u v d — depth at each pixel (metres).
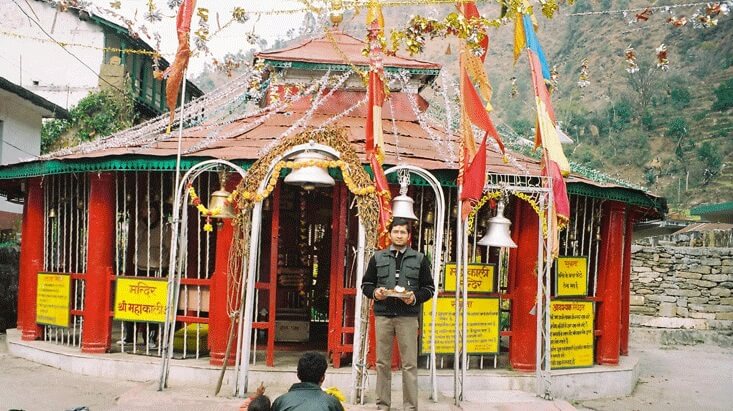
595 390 8.98
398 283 6.62
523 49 8.61
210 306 8.32
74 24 23.89
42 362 9.23
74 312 9.16
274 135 9.14
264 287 8.18
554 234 7.69
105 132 24.00
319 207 11.00
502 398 7.71
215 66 10.19
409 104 10.34
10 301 13.59
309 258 11.05
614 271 9.55
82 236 9.61
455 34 7.20
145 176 9.38
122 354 8.78
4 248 13.66
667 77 75.94
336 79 10.06
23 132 18.42
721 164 60.84
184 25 7.23
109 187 8.89
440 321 8.47
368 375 8.01
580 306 9.08
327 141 7.34
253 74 10.08
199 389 7.59
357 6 7.07
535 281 8.65
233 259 7.86
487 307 8.62
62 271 10.02
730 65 74.44
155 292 8.64
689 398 9.36
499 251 8.91
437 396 7.64
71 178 9.55
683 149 64.81
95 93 24.03
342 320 8.37
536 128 8.31
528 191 7.88
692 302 17.62
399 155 8.59
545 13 7.32
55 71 23.95
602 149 67.81
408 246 7.34
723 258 17.58
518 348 8.66
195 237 9.68
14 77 23.47
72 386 7.99
